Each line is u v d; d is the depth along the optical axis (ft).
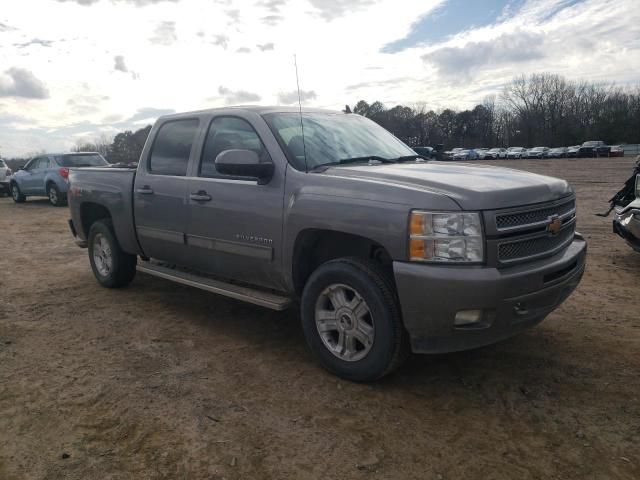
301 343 14.55
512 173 12.87
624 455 9.19
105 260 20.13
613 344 13.83
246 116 14.42
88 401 11.43
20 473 9.04
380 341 11.23
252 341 14.75
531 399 11.18
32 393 11.85
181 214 15.64
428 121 300.61
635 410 10.60
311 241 12.73
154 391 11.84
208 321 16.47
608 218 35.19
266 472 8.95
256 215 13.42
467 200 10.43
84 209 20.71
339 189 11.84
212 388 11.93
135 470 9.07
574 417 10.44
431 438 9.84
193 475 8.91
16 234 34.96
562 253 12.08
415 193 10.77
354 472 8.91
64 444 9.87
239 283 15.55
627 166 114.32
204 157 15.38
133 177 17.58
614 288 18.76
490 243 10.39
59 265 24.99
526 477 8.69
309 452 9.46
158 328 15.89
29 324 16.40
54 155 53.11
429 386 11.84
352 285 11.56
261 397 11.47
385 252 11.78
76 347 14.48
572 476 8.69
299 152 13.38
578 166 122.52
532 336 14.49
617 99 283.18
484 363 12.92
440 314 10.41
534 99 295.07
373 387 11.83
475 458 9.21
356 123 16.22
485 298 10.19
